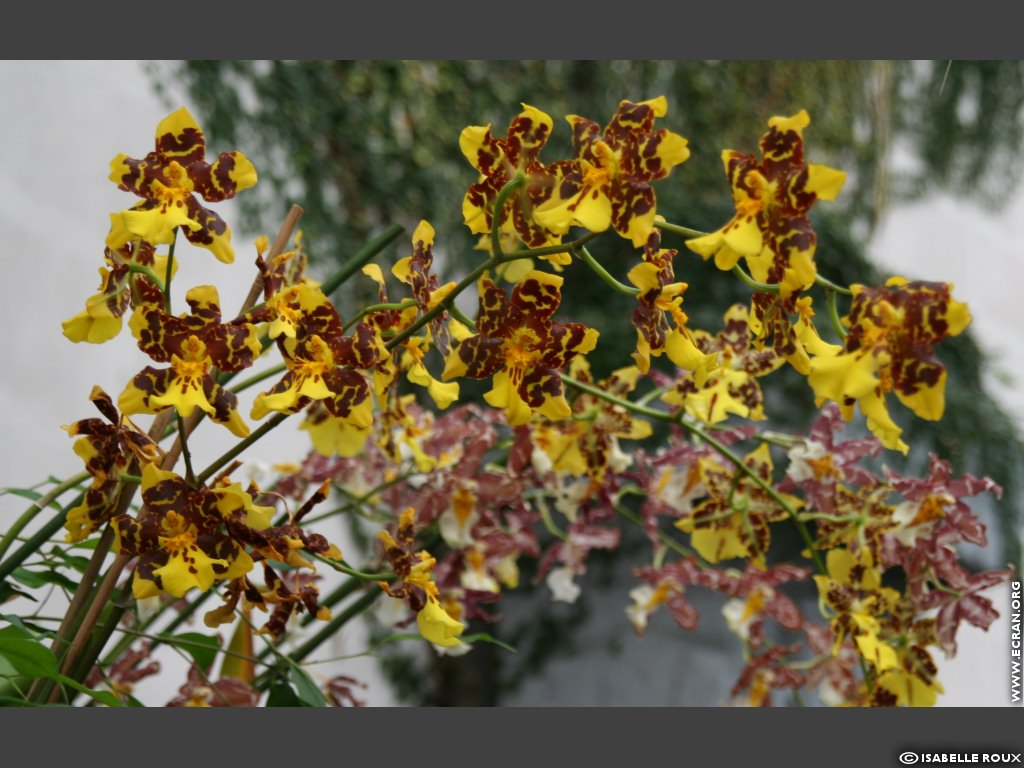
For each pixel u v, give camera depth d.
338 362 0.58
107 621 0.62
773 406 2.16
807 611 2.25
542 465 0.85
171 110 1.77
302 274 0.71
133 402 0.56
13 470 1.51
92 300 0.58
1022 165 3.70
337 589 0.86
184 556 0.57
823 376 0.52
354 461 0.89
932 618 0.81
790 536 2.21
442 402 0.61
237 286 1.82
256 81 1.93
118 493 0.60
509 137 0.57
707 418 0.79
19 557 0.64
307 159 2.01
